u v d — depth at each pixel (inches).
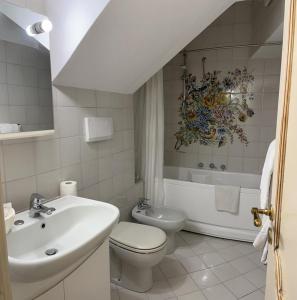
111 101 85.3
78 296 48.8
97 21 52.5
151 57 76.5
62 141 66.2
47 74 59.0
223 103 126.8
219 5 66.5
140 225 80.4
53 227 52.9
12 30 50.3
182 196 109.7
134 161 104.1
